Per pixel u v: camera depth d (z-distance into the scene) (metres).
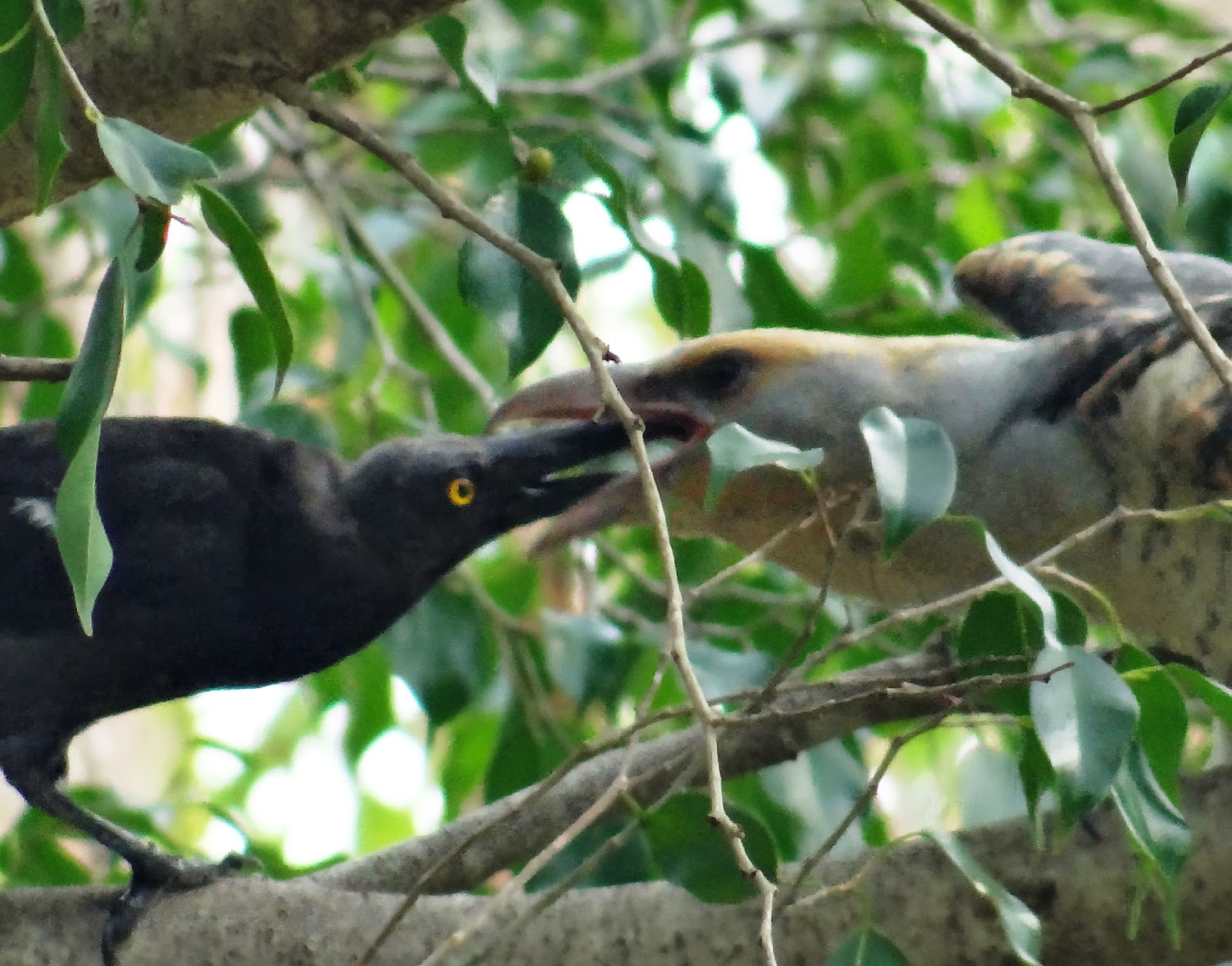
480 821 6.66
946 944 5.11
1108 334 6.82
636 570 8.30
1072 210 10.13
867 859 5.25
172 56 5.20
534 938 5.13
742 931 5.11
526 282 5.21
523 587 8.76
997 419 6.84
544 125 8.42
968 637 4.86
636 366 7.27
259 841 7.62
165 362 11.83
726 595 8.44
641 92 9.86
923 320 8.53
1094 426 6.64
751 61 10.13
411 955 5.14
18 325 8.98
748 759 6.91
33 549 5.54
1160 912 5.16
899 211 9.41
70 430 3.69
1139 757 4.28
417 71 9.93
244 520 5.67
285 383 8.18
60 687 5.58
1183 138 4.38
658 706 8.23
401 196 9.53
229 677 5.82
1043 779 4.41
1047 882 5.20
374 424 8.11
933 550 6.93
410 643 7.77
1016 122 10.67
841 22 9.35
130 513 5.59
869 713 6.95
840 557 6.93
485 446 5.92
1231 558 6.36
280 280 9.18
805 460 4.30
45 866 7.59
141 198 3.81
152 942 5.21
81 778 12.03
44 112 3.87
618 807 6.59
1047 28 10.36
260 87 5.21
